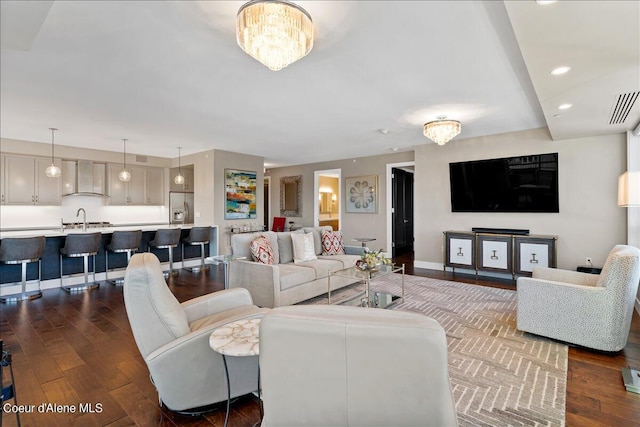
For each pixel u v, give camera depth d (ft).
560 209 15.52
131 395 6.74
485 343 9.22
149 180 24.94
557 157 15.44
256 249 13.29
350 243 25.27
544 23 5.66
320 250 16.92
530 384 7.13
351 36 7.35
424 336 2.87
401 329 2.91
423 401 2.96
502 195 17.07
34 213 20.70
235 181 22.49
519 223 16.76
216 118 14.01
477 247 16.99
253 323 6.28
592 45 6.40
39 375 7.49
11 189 18.81
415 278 17.44
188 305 7.48
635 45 6.39
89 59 8.50
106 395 6.73
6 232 16.69
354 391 3.07
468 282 16.51
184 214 26.68
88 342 9.27
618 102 9.78
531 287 9.52
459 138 18.26
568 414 6.12
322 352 3.07
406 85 10.30
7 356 4.41
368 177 24.32
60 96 11.25
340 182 26.02
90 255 15.56
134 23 6.82
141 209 25.35
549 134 15.64
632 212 13.10
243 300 8.27
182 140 18.67
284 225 29.37
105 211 23.66
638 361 8.14
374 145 20.30
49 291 14.80
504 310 12.10
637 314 11.69
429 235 19.88
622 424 5.83
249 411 6.30
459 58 8.45
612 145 14.25
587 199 14.83
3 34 6.25
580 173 14.97
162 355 5.52
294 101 11.80
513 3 5.11
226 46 7.84
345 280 15.29
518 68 9.03
